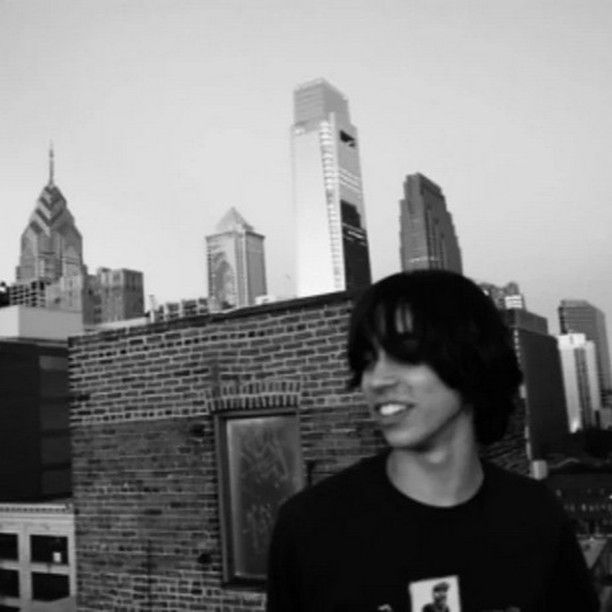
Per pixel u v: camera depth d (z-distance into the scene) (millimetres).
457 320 1209
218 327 7457
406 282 1261
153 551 7594
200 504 7363
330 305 6828
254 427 7348
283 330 7078
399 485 1307
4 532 40938
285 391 7012
